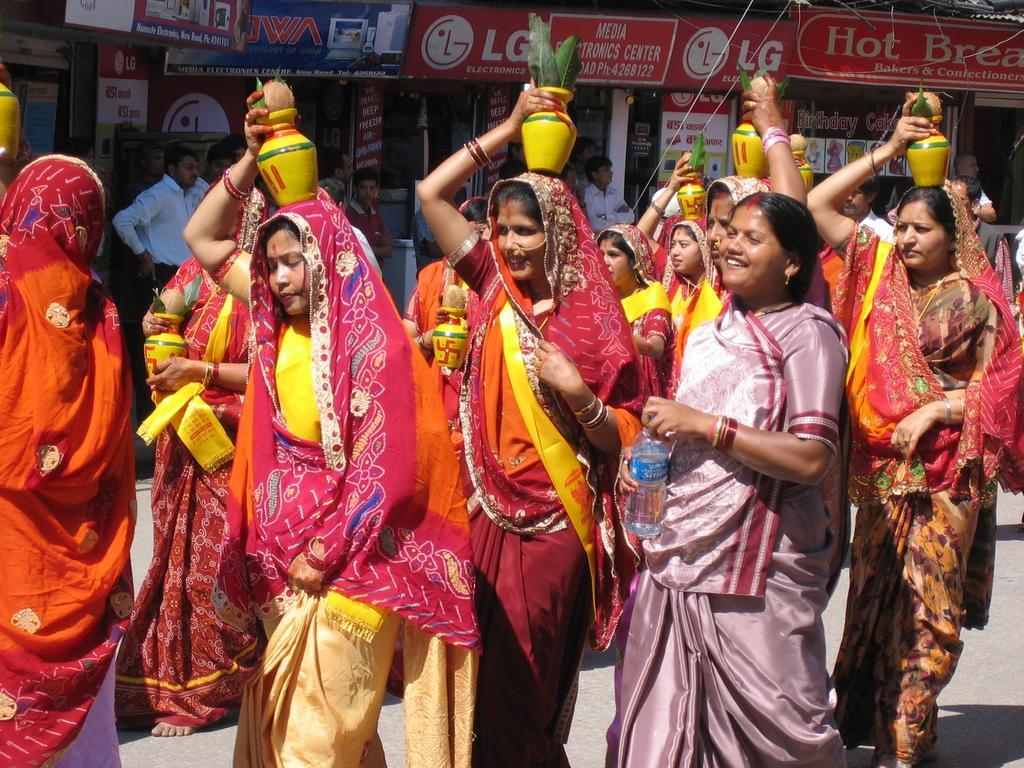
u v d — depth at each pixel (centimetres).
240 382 527
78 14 962
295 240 383
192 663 529
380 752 409
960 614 496
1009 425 493
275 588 396
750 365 377
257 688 385
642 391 426
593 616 428
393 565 379
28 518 394
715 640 381
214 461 518
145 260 1084
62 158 404
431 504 387
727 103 1570
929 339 498
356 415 380
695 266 625
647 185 1455
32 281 392
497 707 418
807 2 1489
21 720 394
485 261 432
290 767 378
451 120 1473
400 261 1345
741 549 378
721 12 1483
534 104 418
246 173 434
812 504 386
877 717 496
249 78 1329
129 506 418
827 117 1658
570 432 418
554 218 410
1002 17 1600
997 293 494
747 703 379
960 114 1733
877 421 500
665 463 378
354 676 379
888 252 505
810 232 379
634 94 1541
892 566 497
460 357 594
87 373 403
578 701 570
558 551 417
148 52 1245
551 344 405
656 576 392
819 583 388
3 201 403
